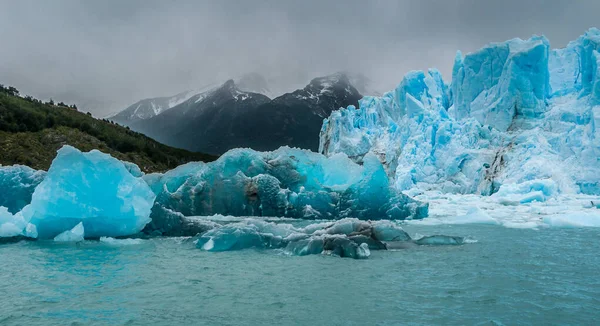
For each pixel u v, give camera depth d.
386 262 10.06
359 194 20.48
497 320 6.14
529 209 23.23
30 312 6.44
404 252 11.38
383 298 7.20
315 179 21.52
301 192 20.55
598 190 29.34
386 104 51.19
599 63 31.89
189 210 20.25
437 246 12.30
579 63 37.66
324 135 56.56
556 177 30.33
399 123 46.59
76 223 13.02
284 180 21.48
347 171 22.02
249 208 20.36
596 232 15.49
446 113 41.16
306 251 11.09
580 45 35.38
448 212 23.48
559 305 6.82
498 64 39.16
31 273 8.80
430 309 6.63
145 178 20.69
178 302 6.97
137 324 6.00
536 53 36.28
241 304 6.89
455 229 16.55
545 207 23.89
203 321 6.13
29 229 12.67
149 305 6.82
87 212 12.76
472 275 8.76
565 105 35.19
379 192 20.58
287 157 21.91
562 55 40.28
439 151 38.59
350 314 6.42
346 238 11.30
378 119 51.97
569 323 6.04
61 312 6.45
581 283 8.13
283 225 13.36
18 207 15.49
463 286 7.93
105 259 10.27
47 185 12.57
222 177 20.72
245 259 10.41
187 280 8.34
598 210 22.55
